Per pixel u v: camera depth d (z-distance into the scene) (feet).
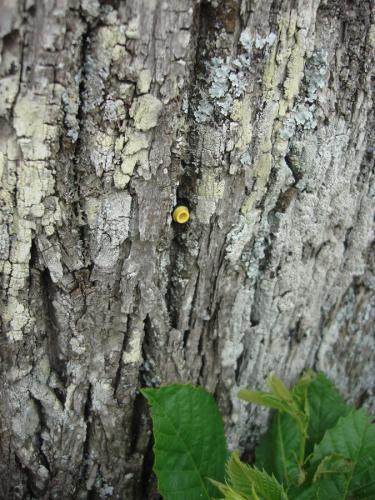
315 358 1.42
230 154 1.01
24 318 1.02
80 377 1.11
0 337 1.02
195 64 0.96
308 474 1.13
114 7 0.83
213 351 1.23
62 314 1.03
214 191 1.04
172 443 1.08
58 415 1.12
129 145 0.93
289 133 1.04
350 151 1.15
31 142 0.87
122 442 1.22
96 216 0.97
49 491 1.20
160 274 1.10
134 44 0.86
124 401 1.18
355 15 1.02
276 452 1.26
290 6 0.94
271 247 1.17
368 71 1.07
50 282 1.00
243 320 1.23
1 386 1.07
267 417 1.36
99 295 1.04
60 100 0.86
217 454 1.13
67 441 1.16
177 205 1.07
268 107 1.01
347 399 1.55
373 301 1.43
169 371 1.20
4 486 1.18
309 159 1.09
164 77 0.90
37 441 1.14
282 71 0.99
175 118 0.95
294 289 1.25
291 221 1.16
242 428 1.35
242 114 0.99
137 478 1.29
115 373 1.14
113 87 0.88
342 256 1.29
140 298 1.08
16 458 1.15
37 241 0.95
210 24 0.92
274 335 1.29
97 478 1.24
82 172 0.94
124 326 1.10
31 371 1.08
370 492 1.10
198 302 1.16
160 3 0.85
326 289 1.31
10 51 0.81
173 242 1.10
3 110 0.84
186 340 1.20
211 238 1.09
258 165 1.05
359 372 1.53
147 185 0.98
